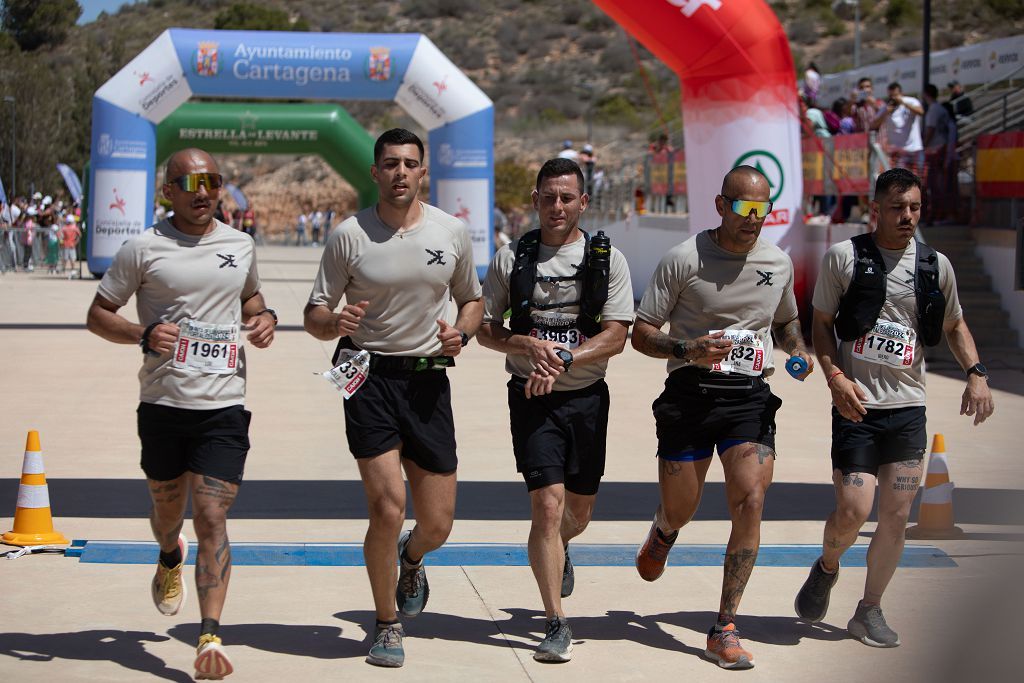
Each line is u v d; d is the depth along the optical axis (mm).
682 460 5438
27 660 5094
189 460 5020
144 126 26016
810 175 20891
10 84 35625
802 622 5844
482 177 26547
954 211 18812
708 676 5090
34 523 6840
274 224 64750
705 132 17125
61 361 15328
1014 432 11125
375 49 25734
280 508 7879
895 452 5469
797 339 5613
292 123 34750
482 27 97688
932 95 18922
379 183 5188
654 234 27203
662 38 16531
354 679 4980
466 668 5133
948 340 5785
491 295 5602
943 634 5590
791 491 8609
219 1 98000
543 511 5285
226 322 5059
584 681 5012
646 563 5922
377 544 5117
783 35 16828
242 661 5168
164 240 5027
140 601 5930
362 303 5113
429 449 5234
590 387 5453
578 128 69500
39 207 36031
